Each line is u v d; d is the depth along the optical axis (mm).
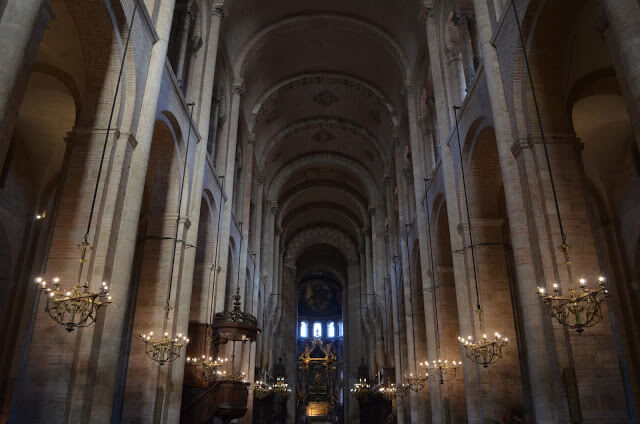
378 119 31250
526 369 16375
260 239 32625
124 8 10023
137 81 10656
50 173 19125
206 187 17312
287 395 40625
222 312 17344
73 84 13125
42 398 8062
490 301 13625
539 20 10203
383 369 32938
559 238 9352
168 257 13867
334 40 26766
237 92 22922
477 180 14625
